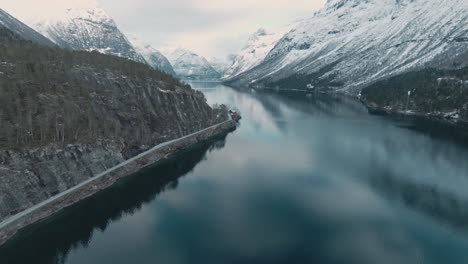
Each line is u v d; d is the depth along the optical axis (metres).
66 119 112.75
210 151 155.75
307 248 81.44
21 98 111.31
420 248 81.69
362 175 125.69
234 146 164.88
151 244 82.69
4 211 83.38
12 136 97.38
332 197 107.94
